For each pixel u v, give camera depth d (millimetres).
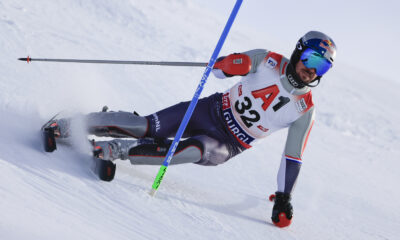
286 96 10828
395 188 23656
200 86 10008
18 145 8867
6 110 11430
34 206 5723
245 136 11492
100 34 32906
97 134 11016
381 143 38406
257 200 12898
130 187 9312
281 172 11070
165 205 9078
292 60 10523
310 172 20656
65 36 26766
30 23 26109
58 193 6949
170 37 43188
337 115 43031
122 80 23031
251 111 11133
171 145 9953
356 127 41375
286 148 11086
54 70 18703
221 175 14758
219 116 11430
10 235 4379
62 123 10219
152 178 11086
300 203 14617
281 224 10656
